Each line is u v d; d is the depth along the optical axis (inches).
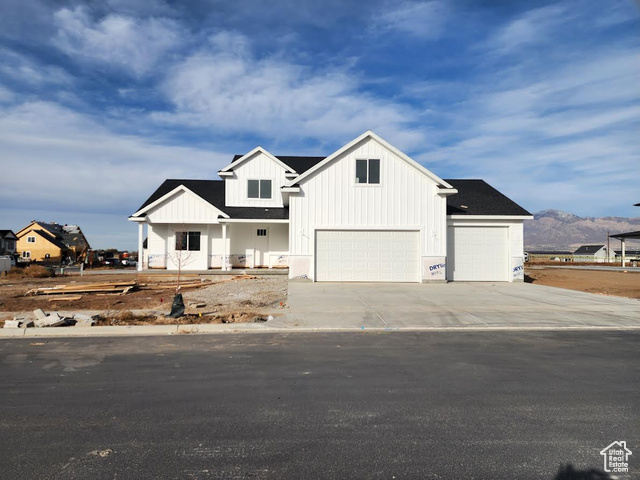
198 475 139.6
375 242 753.0
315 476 139.1
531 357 290.4
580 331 382.9
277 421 182.1
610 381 237.5
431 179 751.1
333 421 182.2
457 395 214.7
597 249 3718.0
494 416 187.9
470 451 156.2
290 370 258.5
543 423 180.7
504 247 785.6
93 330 376.2
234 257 995.9
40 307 509.4
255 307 501.4
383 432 171.8
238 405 200.5
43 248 2487.7
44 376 246.5
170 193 927.0
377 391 220.5
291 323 407.2
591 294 600.7
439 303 516.4
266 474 140.3
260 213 962.1
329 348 317.1
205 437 167.0
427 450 156.9
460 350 310.7
